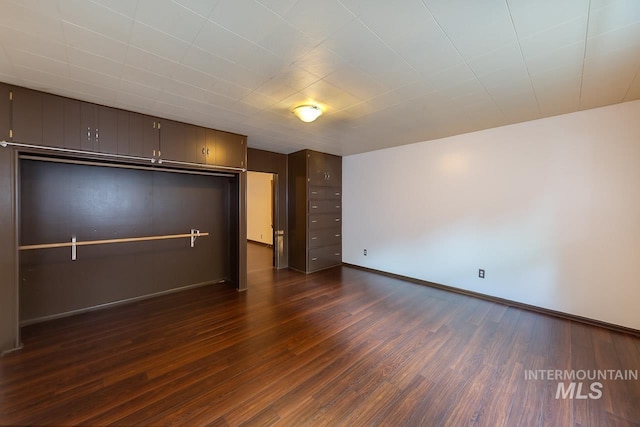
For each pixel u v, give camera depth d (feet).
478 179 12.25
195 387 6.17
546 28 5.09
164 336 8.51
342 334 8.73
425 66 6.51
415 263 14.73
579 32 5.20
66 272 9.96
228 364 7.06
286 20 4.87
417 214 14.60
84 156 8.75
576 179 9.74
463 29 5.13
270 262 19.11
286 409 5.56
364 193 17.20
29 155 8.25
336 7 4.53
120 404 5.62
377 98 8.41
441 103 8.84
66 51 5.85
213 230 14.02
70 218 9.99
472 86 7.59
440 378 6.57
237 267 13.09
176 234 12.69
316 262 16.85
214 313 10.33
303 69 6.64
